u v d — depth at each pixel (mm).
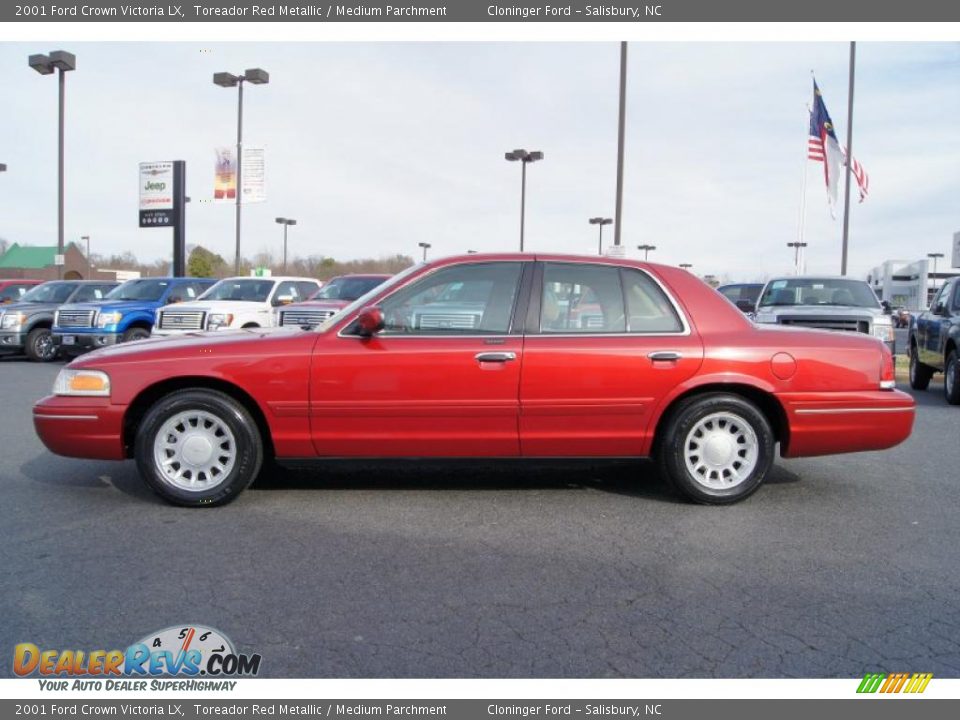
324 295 14023
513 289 5340
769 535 4812
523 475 6277
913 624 3590
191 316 13648
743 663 3238
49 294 18422
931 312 12305
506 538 4730
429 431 5219
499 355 5152
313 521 5047
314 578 4090
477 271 5383
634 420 5270
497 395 5168
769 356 5273
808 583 4055
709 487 5355
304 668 3201
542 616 3654
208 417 5230
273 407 5180
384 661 3252
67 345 15516
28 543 4609
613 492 5773
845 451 5453
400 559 4371
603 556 4430
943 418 9555
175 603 3777
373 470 6410
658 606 3768
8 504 5410
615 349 5207
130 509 5297
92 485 5918
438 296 5332
